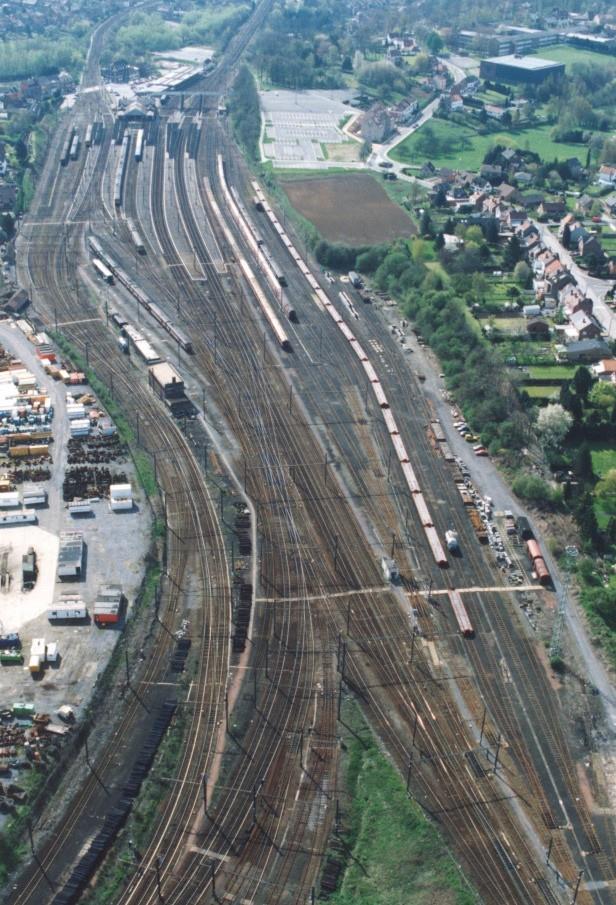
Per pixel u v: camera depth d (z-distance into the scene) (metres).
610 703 195.88
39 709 188.62
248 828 169.00
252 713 190.25
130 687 194.88
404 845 167.12
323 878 161.38
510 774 180.75
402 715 191.62
